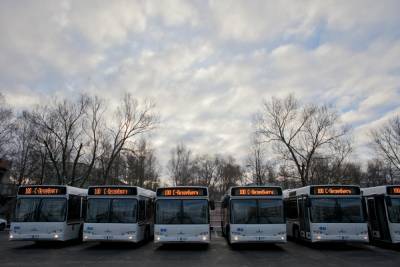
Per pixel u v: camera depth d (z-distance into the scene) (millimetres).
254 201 18703
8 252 17891
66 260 15102
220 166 102938
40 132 42281
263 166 64312
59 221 19188
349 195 18641
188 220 18328
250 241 18031
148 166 72125
